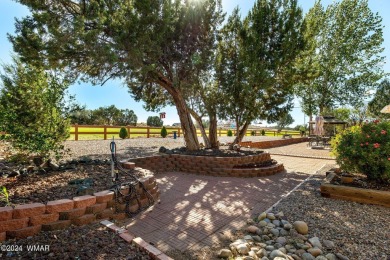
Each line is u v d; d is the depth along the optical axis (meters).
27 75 4.49
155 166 6.77
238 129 8.83
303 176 6.49
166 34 7.00
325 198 4.21
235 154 7.32
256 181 5.86
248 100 8.07
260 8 8.17
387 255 2.42
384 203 3.72
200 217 3.53
